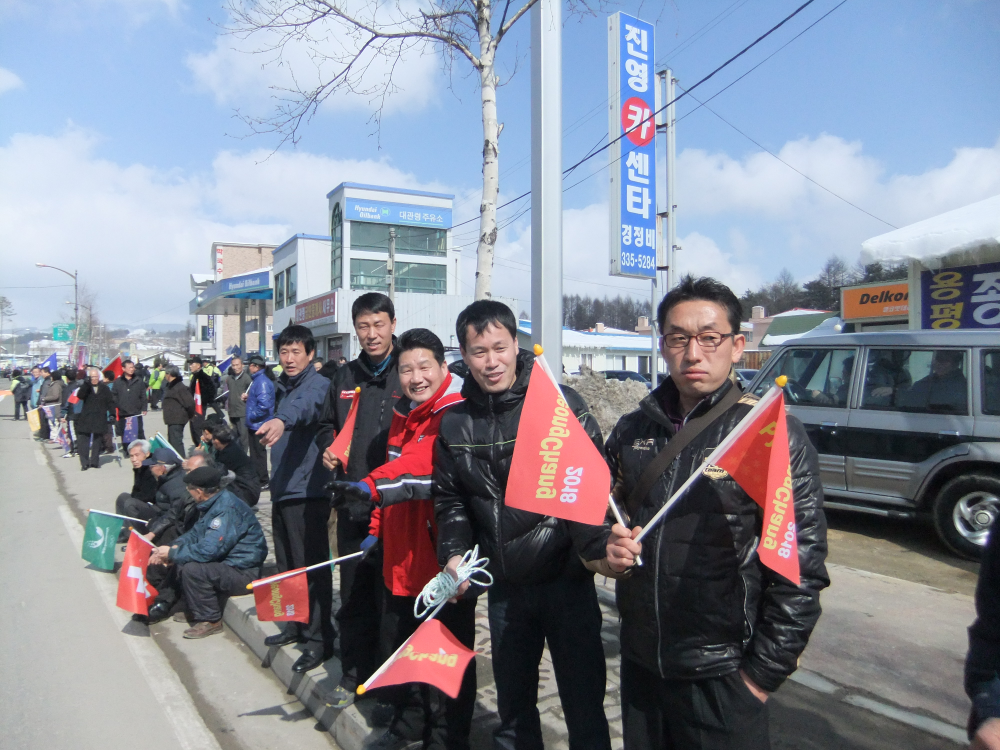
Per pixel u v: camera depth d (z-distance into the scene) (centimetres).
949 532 557
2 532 769
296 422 356
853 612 440
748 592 184
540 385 218
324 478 372
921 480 569
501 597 242
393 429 301
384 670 224
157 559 492
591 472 202
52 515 849
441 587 233
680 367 198
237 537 491
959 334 576
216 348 5347
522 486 210
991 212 713
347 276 3144
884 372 608
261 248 4809
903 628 414
